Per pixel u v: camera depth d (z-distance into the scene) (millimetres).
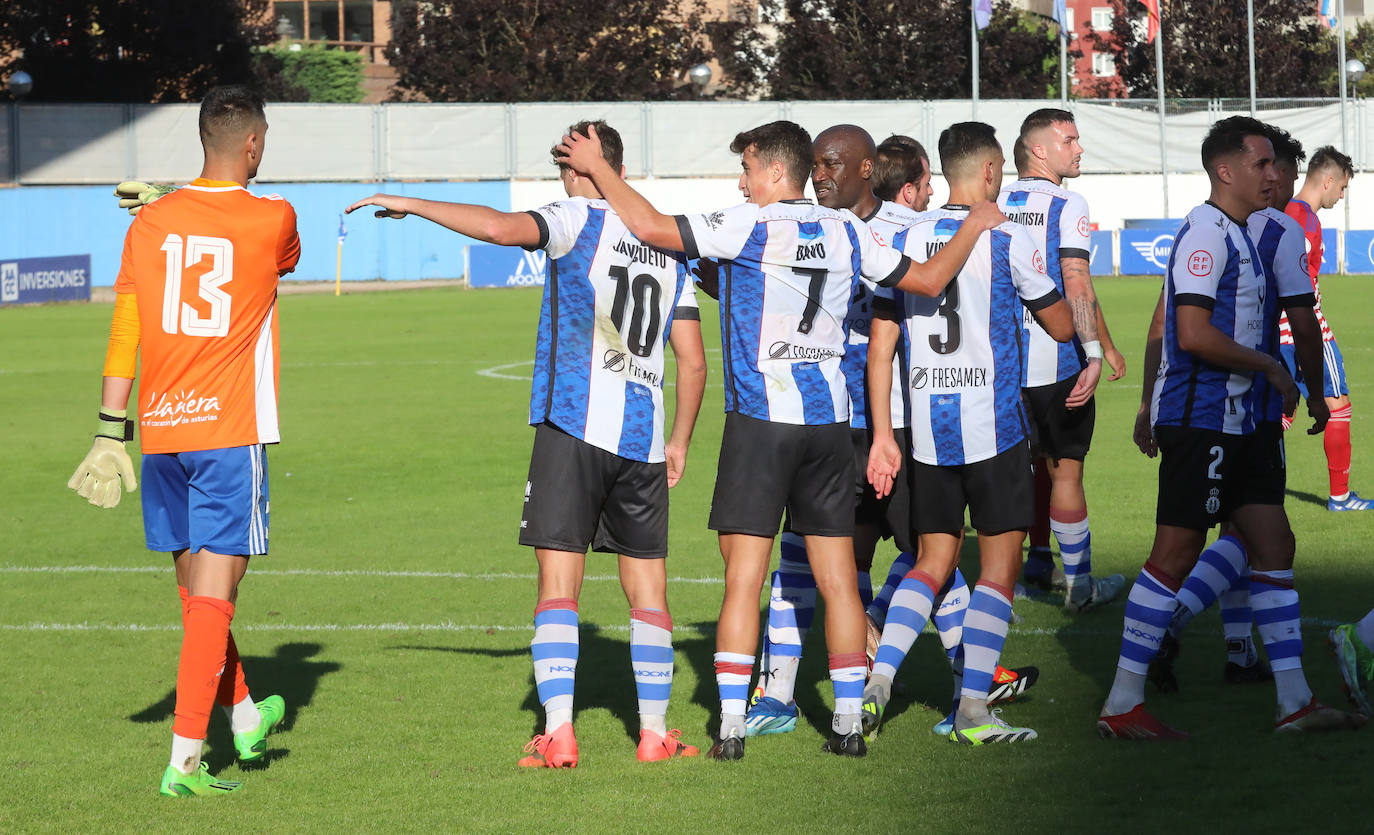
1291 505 23984
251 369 11547
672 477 12570
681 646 16406
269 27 131750
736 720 12227
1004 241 12570
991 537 12742
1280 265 12945
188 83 125875
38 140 102375
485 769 11922
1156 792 11023
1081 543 17438
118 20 119812
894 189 15078
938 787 11289
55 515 25547
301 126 105312
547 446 11977
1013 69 128625
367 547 22344
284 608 18266
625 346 11953
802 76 128750
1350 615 16641
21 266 85125
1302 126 111062
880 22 125938
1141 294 75688
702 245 11750
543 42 122938
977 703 12547
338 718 13484
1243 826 10242
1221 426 12461
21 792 11406
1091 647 15883
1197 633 16422
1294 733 12492
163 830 10531
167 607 18500
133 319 11773
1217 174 12773
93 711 13812
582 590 19359
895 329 12617
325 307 79750
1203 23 132750
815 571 12438
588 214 11805
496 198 108438
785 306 12016
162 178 104500
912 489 13008
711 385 44969
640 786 11438
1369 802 10680
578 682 14805
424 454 31781
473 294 89812
